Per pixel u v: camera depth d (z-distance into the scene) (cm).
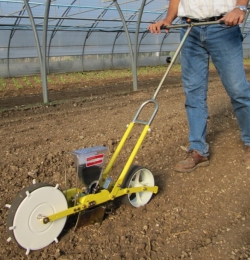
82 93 931
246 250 217
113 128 500
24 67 1425
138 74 1427
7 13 1220
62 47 1494
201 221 252
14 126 533
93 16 1368
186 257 212
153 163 357
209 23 259
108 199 238
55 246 222
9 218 204
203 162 339
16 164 359
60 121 561
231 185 305
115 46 1669
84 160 224
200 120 326
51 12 1275
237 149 380
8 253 217
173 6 309
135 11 1323
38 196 208
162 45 1850
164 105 676
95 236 233
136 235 235
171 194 291
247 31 1958
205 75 318
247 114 317
